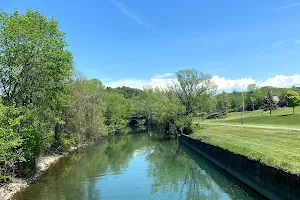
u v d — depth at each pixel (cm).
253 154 2219
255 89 12294
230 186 2375
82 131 4944
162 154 4506
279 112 8750
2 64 2411
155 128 9944
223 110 10856
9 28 2370
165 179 2789
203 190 2358
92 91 5609
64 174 2953
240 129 4681
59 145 4222
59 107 3369
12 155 2256
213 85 6444
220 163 3067
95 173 3030
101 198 2120
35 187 2386
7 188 2216
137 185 2539
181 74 6388
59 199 2070
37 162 3170
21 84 2577
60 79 2817
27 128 2503
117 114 9381
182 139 5953
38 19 2686
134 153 4625
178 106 6253
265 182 1869
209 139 3966
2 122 2061
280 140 2792
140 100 12075
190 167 3381
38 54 2522
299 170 1527
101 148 5238
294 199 1488
